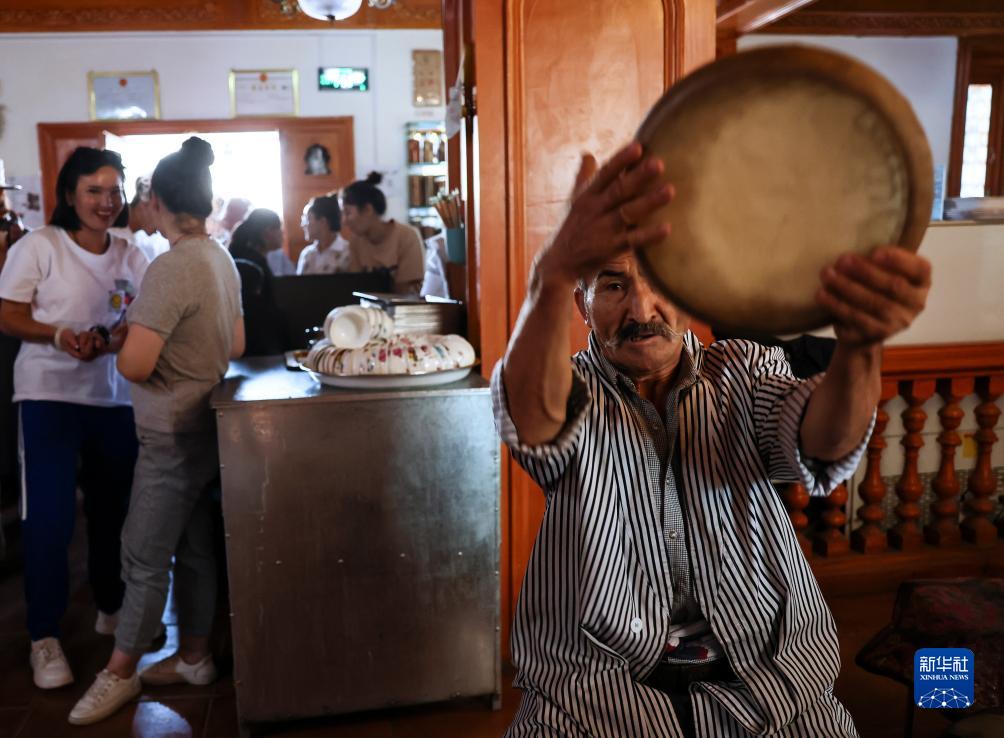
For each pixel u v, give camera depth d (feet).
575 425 3.24
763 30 22.35
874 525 9.46
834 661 3.75
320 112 24.45
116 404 8.29
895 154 2.48
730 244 2.58
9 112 23.56
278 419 6.48
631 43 7.69
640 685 3.64
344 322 7.07
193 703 7.66
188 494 7.25
